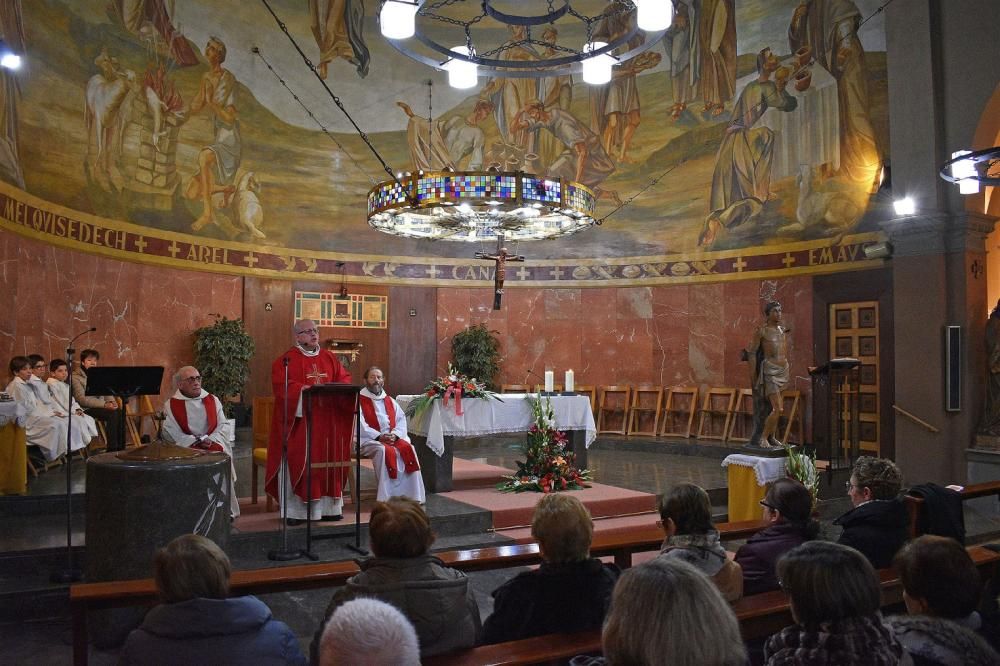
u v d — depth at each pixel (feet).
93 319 40.24
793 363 46.44
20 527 24.07
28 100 35.73
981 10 37.29
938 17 38.50
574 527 10.73
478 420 31.63
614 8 48.37
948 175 25.63
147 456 17.47
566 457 32.40
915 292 38.52
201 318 47.03
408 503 10.66
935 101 38.09
